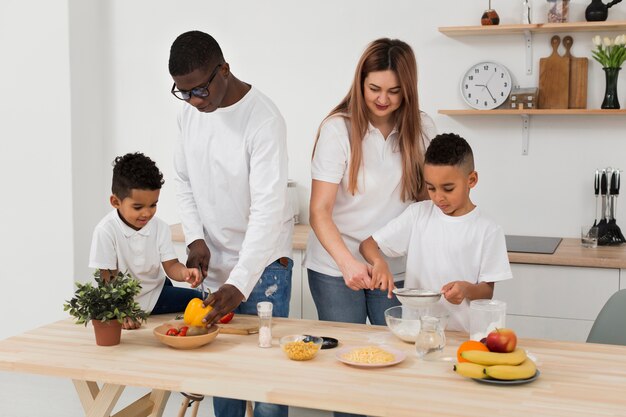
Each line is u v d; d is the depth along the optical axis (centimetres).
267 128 235
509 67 391
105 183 464
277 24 427
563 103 380
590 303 333
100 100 458
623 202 384
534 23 374
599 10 363
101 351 205
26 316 448
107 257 237
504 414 163
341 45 418
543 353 207
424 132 263
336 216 266
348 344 214
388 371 190
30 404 379
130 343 212
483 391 176
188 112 250
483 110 380
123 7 450
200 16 440
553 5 371
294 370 190
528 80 390
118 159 235
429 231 245
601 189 367
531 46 386
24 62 431
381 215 263
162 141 454
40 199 438
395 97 246
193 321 216
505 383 179
